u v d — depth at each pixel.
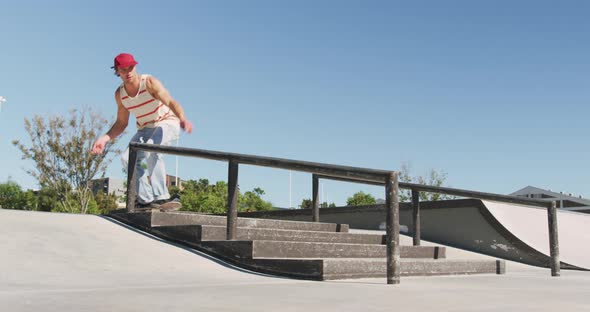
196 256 4.32
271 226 5.56
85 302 2.25
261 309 2.13
